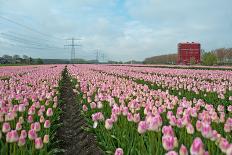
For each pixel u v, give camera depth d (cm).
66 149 909
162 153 545
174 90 1652
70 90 2170
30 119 757
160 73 3384
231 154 438
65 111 1423
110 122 687
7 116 732
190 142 576
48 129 773
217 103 1352
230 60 10500
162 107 853
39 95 1148
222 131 691
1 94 1197
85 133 1027
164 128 537
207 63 8569
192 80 1908
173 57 13400
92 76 2320
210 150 545
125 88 1361
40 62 11200
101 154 828
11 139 568
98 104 930
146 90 1380
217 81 2395
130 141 659
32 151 613
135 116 688
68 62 14100
